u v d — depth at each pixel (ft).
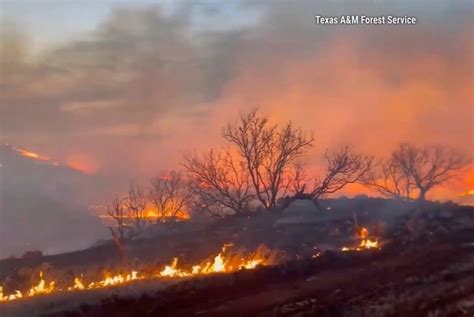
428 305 38.83
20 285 45.98
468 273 50.21
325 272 51.80
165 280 45.60
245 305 39.22
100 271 50.72
